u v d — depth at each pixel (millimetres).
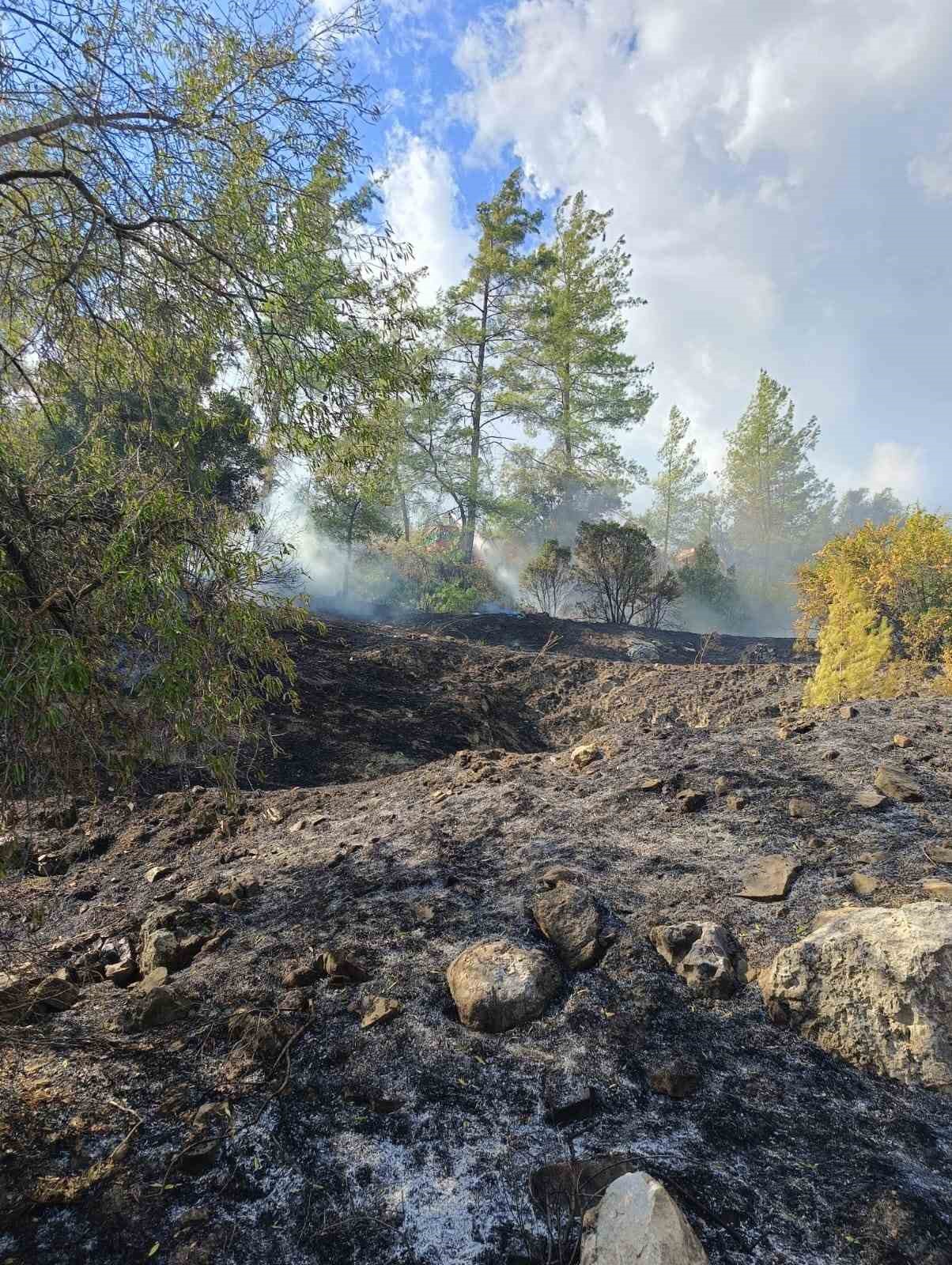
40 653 1996
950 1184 1667
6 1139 1859
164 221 3646
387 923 2977
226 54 3818
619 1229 1525
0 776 2125
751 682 10227
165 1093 2070
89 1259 1549
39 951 3279
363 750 7758
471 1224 1647
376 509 17172
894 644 10570
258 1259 1562
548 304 25109
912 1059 1998
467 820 4082
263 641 2873
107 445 2986
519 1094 2027
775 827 3395
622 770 4527
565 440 27172
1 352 3357
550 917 2773
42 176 3418
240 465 9734
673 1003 2361
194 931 3182
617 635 14727
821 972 2229
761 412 33250
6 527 2191
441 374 21812
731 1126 1871
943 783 3572
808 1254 1505
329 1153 1852
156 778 5812
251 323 3889
